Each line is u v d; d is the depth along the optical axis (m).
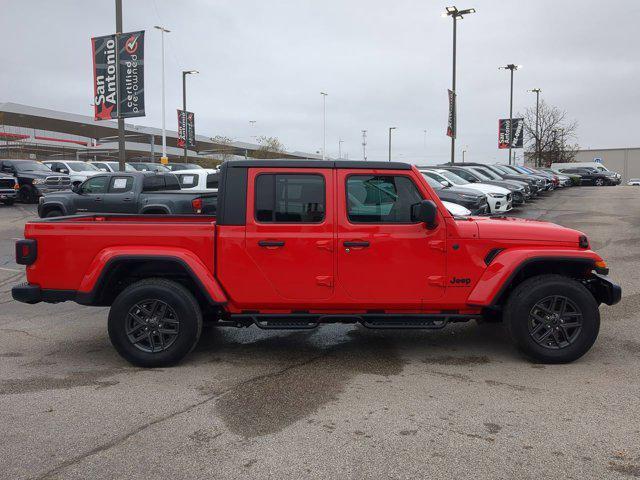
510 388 4.54
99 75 20.17
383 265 5.04
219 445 3.60
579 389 4.50
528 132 58.62
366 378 4.80
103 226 5.07
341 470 3.29
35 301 5.16
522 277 5.34
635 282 8.62
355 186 5.06
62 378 4.84
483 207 15.77
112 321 5.01
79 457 3.46
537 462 3.36
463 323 6.64
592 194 30.27
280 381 4.74
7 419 4.01
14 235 14.78
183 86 40.78
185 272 5.26
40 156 72.94
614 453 3.47
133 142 72.50
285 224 5.04
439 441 3.63
